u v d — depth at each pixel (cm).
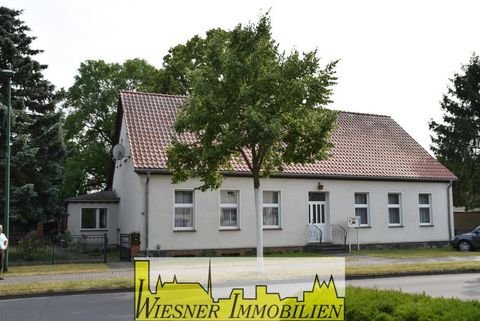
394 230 2955
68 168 4288
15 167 2638
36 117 2952
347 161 2911
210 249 2455
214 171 1761
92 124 4488
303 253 2566
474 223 4194
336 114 1723
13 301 1303
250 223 2566
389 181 2975
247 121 1565
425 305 684
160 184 2388
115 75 4447
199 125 1628
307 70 1675
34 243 2241
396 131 3394
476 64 4241
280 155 1775
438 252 2670
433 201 3111
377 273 1730
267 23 1680
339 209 2803
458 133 4253
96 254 2477
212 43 1673
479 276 1773
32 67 2991
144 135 2512
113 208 2938
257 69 1648
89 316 1077
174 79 3978
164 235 2367
